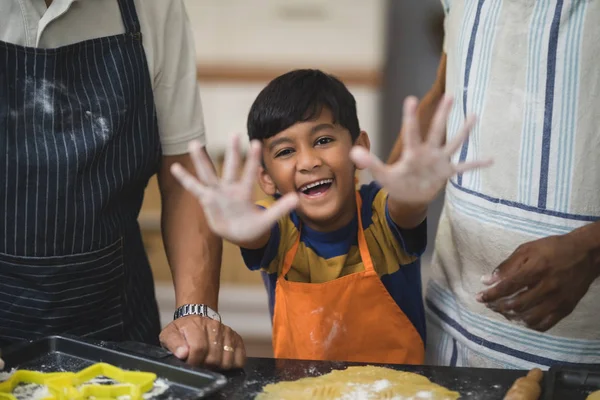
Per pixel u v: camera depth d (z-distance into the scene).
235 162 0.87
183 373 0.98
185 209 1.29
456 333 1.29
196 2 2.88
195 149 0.86
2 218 1.15
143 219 2.71
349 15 2.87
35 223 1.15
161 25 1.25
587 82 1.09
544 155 1.12
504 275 1.07
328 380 1.02
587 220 1.11
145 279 1.37
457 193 1.23
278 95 1.23
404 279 1.31
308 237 1.29
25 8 1.12
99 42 1.18
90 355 1.05
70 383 0.96
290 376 1.04
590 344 1.15
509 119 1.15
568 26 1.09
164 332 1.11
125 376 0.98
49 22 1.13
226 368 1.06
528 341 1.18
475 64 1.20
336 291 1.24
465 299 1.25
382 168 0.87
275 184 1.28
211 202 0.87
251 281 2.79
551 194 1.13
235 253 2.77
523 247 1.08
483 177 1.18
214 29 2.89
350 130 1.26
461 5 1.26
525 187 1.14
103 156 1.18
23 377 0.99
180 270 1.24
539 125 1.12
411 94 2.95
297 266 1.30
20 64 1.12
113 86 1.18
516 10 1.14
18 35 1.13
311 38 2.89
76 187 1.16
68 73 1.16
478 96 1.19
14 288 1.17
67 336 1.09
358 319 1.26
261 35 2.89
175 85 1.28
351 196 1.28
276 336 1.32
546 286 1.06
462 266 1.26
